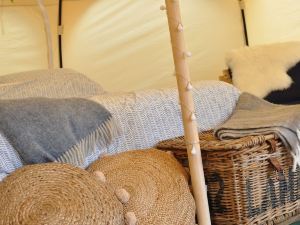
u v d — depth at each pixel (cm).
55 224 117
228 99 220
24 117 144
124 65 349
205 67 368
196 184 150
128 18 349
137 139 182
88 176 135
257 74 316
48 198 124
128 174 156
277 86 308
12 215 119
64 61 340
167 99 195
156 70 357
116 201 134
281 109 200
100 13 342
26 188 125
